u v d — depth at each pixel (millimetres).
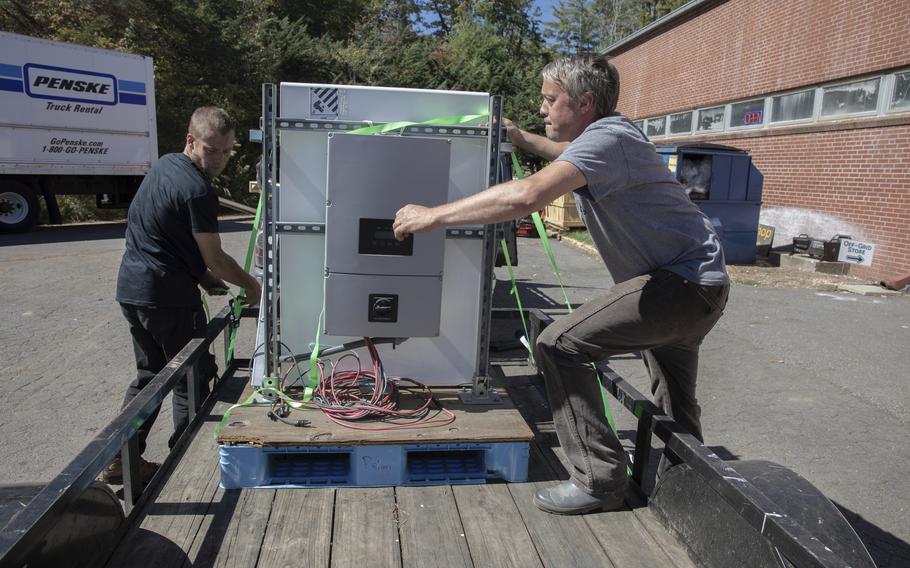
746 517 1547
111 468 2979
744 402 4742
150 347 3074
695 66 13992
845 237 9859
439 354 2738
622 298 2154
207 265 2922
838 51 9945
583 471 2135
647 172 2109
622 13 57969
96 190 13695
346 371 2725
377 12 42031
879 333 6688
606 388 2619
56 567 1488
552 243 13641
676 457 2121
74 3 18453
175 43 19594
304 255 2594
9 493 1720
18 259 9672
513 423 2447
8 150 11711
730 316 7340
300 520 2043
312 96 2488
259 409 2508
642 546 1967
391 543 1937
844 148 9883
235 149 20781
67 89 12320
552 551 1927
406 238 2434
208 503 2123
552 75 2227
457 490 2281
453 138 2549
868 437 4168
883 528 3137
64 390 4645
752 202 10617
